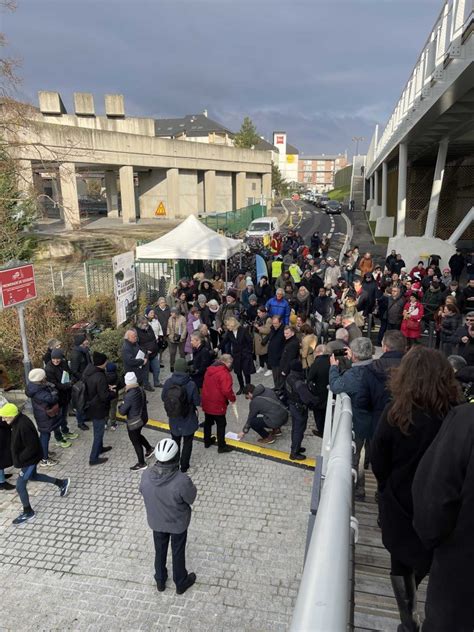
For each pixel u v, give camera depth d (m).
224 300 13.31
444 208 29.89
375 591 3.14
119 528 5.95
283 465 7.24
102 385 7.14
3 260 17.17
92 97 38.06
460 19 9.64
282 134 146.12
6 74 14.30
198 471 7.11
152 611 4.69
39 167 26.17
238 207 49.22
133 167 39.25
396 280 12.42
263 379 10.81
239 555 5.40
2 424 6.58
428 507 1.53
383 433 2.41
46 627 4.55
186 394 6.66
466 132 17.78
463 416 1.55
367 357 4.46
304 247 21.14
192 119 90.06
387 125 26.48
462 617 1.51
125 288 12.82
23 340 8.95
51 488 6.82
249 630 4.46
